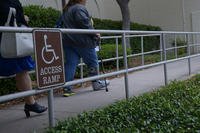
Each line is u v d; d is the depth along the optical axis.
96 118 5.66
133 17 23.88
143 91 8.59
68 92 8.23
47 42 4.87
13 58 5.65
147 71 12.70
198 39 17.64
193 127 5.33
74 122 5.38
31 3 15.57
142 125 5.35
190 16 23.14
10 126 5.77
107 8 22.81
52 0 16.69
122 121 5.55
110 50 12.37
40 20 10.88
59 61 5.07
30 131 5.43
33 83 7.53
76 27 7.84
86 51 8.05
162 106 6.32
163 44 9.27
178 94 7.55
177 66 14.11
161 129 5.16
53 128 5.07
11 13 5.57
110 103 7.09
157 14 23.61
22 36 5.45
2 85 7.81
